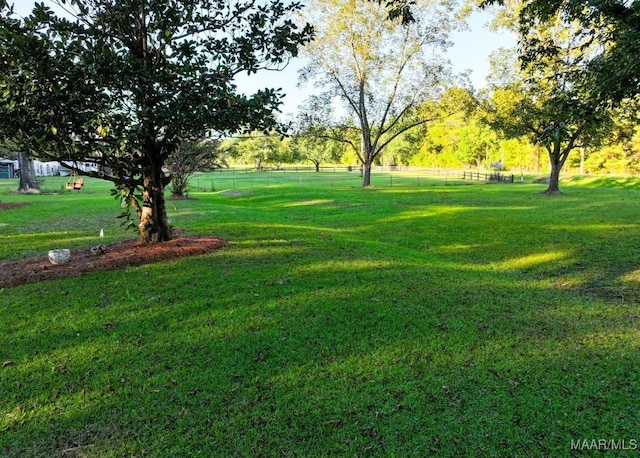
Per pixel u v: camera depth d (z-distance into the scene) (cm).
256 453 246
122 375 331
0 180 3969
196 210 1426
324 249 771
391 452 245
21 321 429
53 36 530
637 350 366
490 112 2527
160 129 644
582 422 269
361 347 374
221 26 660
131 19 621
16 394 306
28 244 812
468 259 838
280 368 340
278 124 661
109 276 574
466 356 357
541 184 3381
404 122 3155
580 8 635
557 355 358
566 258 800
